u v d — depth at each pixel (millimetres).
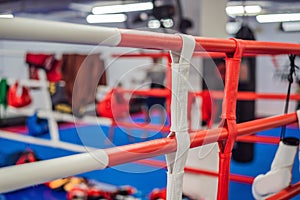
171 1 5801
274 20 7113
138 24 5277
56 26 631
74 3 6770
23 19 590
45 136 4453
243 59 3756
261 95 2926
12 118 6367
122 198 2574
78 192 2590
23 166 639
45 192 2930
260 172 3625
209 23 4035
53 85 3693
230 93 1134
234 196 2801
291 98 2857
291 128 6285
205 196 1783
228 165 1149
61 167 687
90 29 689
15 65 6090
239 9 6398
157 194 2385
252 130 1247
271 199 1469
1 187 598
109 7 7070
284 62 5859
